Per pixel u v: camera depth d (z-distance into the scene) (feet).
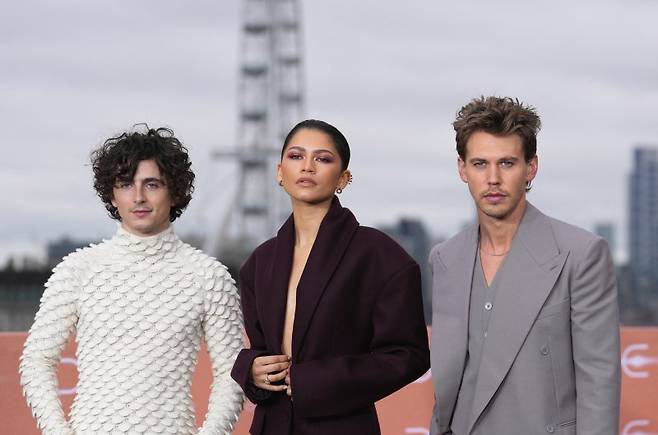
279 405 13.62
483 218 13.61
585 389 12.82
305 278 13.61
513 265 13.32
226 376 13.91
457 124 13.48
